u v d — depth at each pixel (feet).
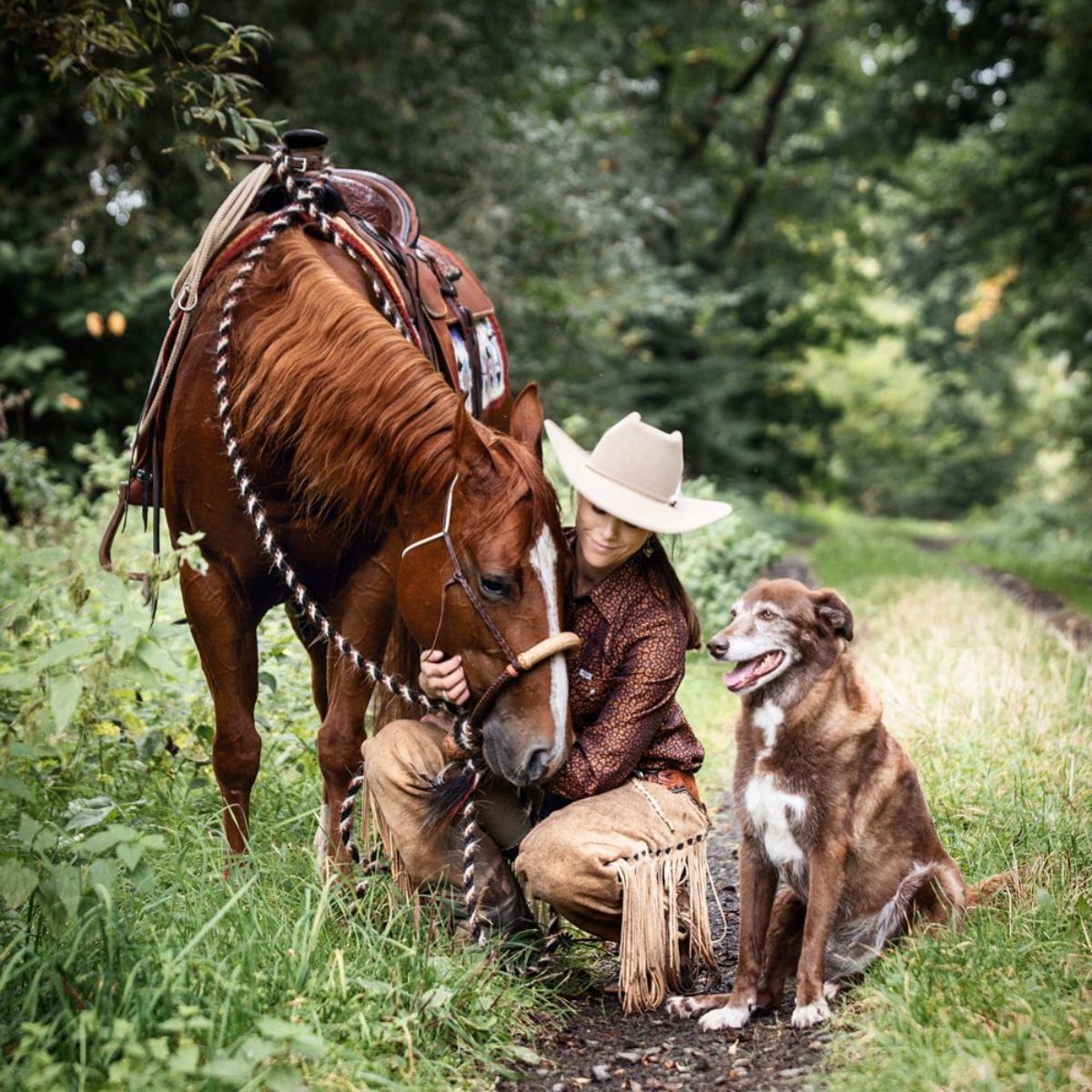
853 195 92.02
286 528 13.07
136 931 11.09
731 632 11.92
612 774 12.27
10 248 39.60
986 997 10.76
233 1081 9.02
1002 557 71.41
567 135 51.85
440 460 11.85
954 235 77.30
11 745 10.70
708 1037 11.70
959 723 20.04
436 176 48.88
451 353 14.79
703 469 86.33
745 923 12.17
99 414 42.47
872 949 12.56
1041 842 14.75
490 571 11.48
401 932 12.10
